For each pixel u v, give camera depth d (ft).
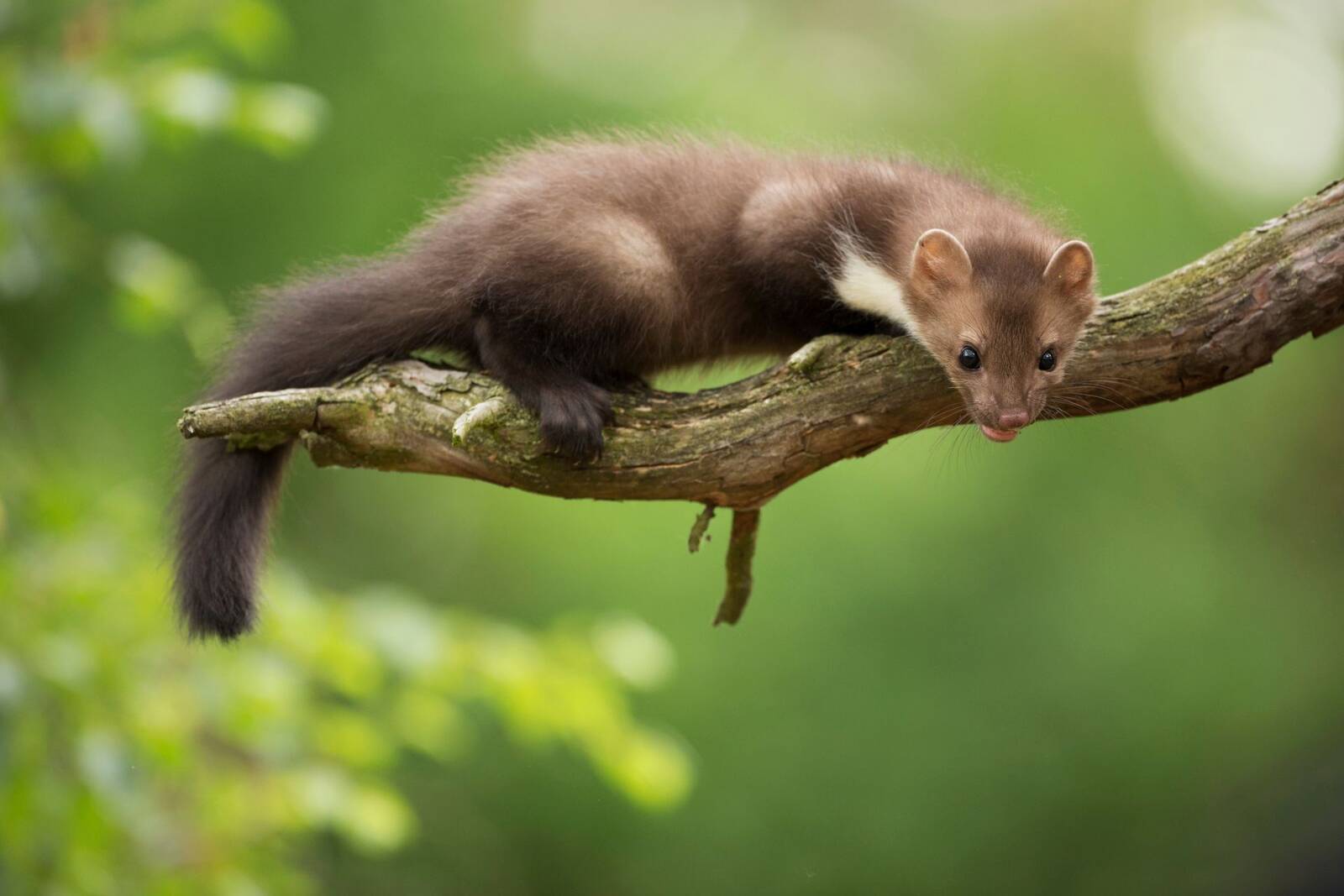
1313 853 63.77
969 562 58.18
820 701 58.49
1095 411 22.00
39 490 27.48
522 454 21.18
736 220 26.35
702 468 21.09
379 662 28.68
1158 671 60.03
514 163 26.63
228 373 25.11
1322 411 67.26
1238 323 20.48
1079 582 59.26
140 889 27.09
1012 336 24.49
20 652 25.04
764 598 57.21
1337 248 19.90
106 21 27.09
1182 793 62.18
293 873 30.78
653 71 56.90
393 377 21.50
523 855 61.82
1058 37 62.69
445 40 54.08
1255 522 66.03
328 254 52.60
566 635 29.37
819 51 62.69
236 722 27.27
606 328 25.04
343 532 61.46
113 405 51.67
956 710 58.39
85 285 50.88
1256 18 67.72
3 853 25.03
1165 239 58.49
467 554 61.05
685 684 57.26
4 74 26.09
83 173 29.86
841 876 60.59
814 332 27.17
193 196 52.06
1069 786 60.03
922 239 25.03
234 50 47.75
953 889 60.64
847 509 56.85
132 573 27.40
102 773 24.29
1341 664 65.62
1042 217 28.19
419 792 59.47
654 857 61.57
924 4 64.03
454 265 24.21
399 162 53.52
